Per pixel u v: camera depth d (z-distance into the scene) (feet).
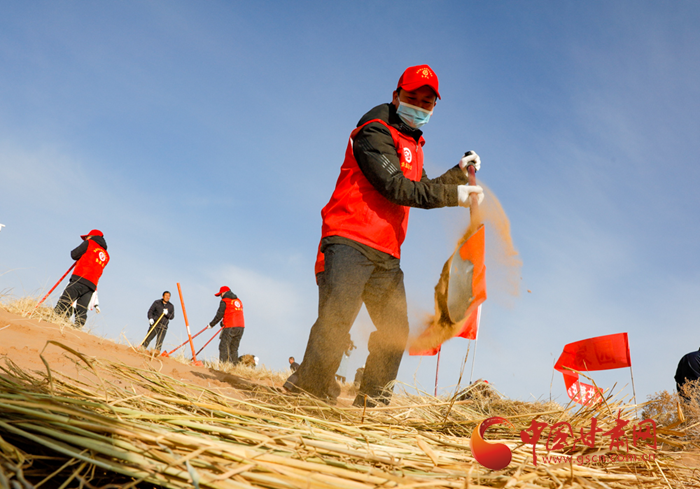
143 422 4.26
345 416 7.25
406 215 10.73
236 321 38.91
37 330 12.21
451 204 9.99
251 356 35.81
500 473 4.69
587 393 9.70
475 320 10.96
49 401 4.11
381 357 10.30
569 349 10.43
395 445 5.35
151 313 34.35
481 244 10.20
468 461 4.98
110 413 4.34
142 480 3.37
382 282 10.35
